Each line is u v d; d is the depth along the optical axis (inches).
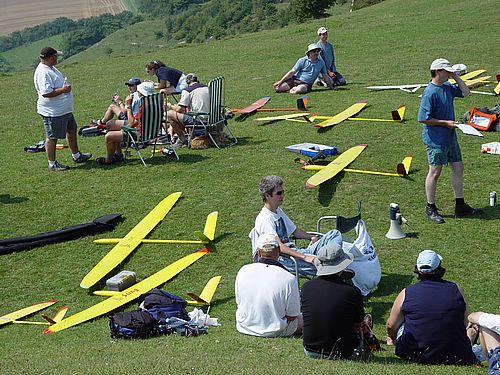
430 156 349.7
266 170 438.0
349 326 213.0
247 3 4360.2
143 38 5128.0
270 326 243.1
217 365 204.4
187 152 484.4
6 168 480.4
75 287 320.5
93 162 481.4
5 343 261.1
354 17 1183.6
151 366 203.9
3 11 6318.9
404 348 212.1
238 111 575.2
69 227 372.5
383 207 376.8
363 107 560.4
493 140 466.9
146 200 409.1
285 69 782.5
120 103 546.3
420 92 603.2
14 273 336.2
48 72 449.4
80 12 5994.1
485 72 656.4
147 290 306.0
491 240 333.1
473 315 215.5
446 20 992.2
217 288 306.3
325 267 217.8
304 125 531.8
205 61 901.2
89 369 202.7
